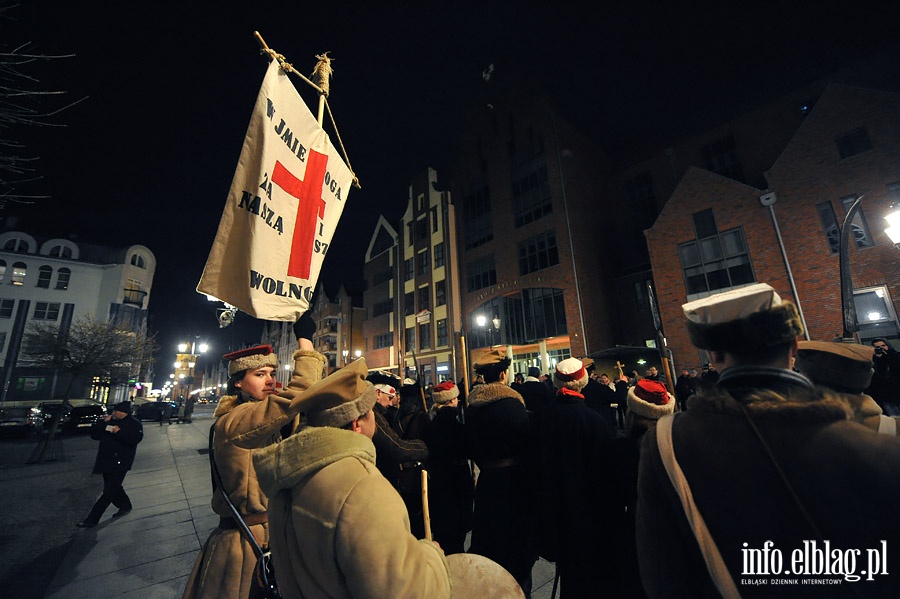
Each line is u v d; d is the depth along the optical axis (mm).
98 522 5188
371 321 35156
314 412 1242
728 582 765
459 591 1497
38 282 30844
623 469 2145
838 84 13656
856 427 762
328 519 1012
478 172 27141
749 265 14711
